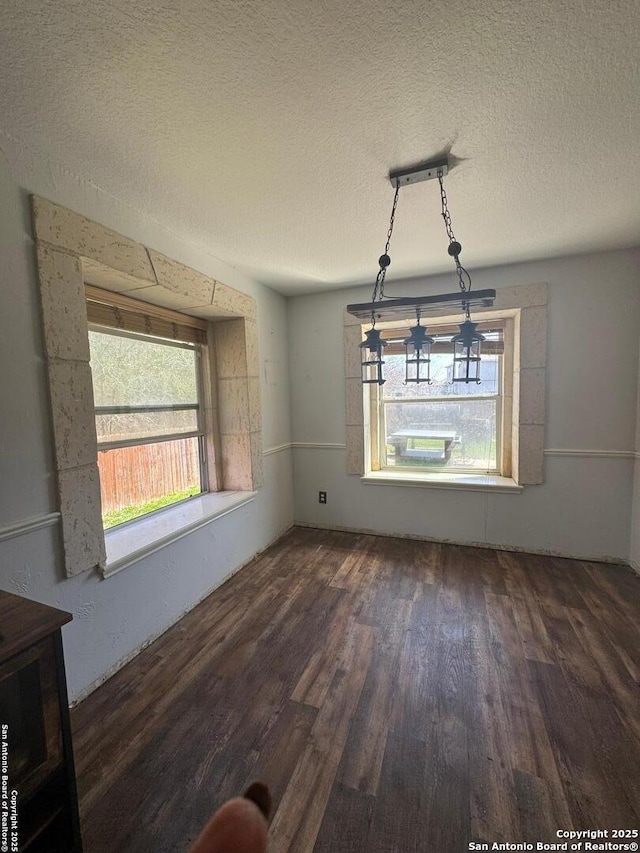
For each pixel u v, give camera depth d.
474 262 2.80
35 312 1.50
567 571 2.72
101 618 1.76
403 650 1.91
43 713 0.96
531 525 3.02
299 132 1.39
